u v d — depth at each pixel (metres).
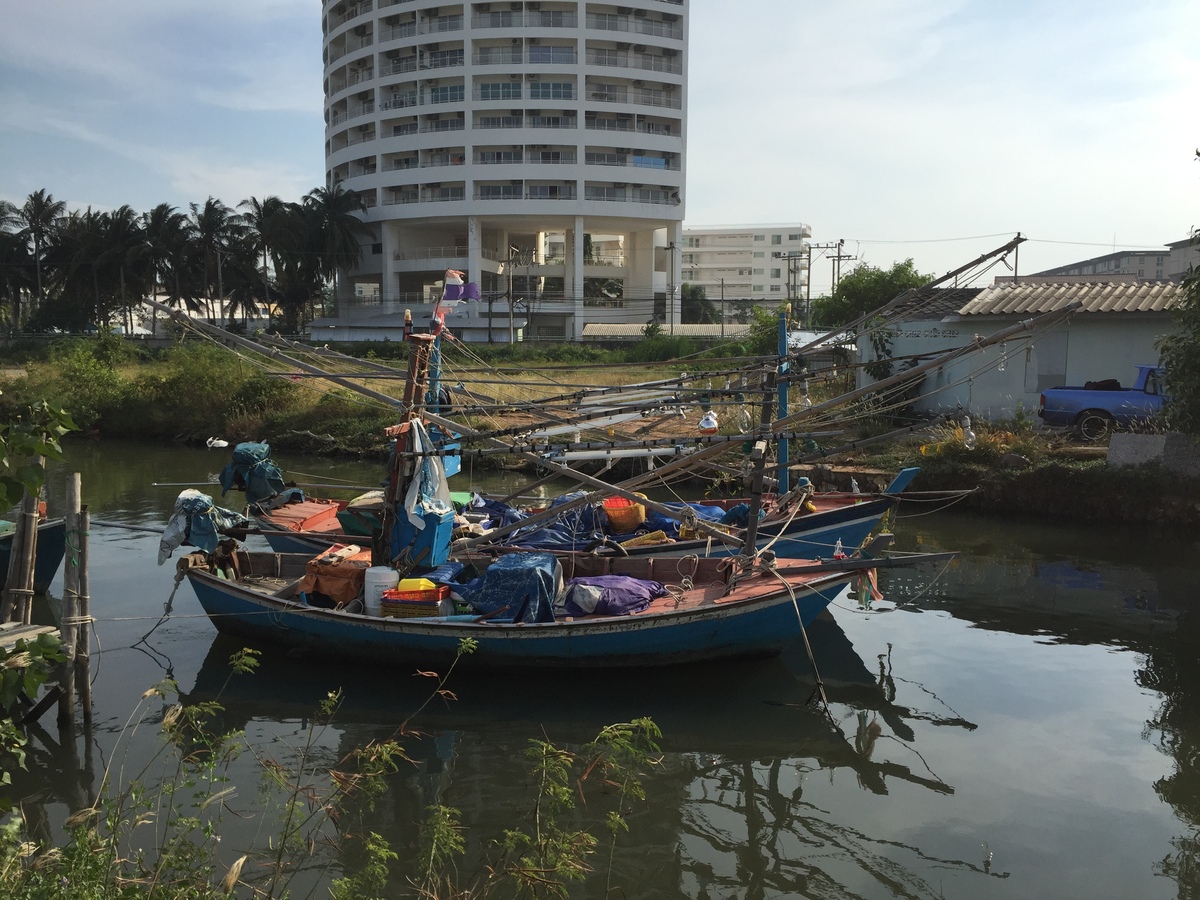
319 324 70.38
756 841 7.40
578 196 69.31
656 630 10.27
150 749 9.00
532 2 69.19
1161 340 16.05
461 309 68.94
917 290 12.75
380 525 12.63
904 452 21.38
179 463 28.47
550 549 13.11
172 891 5.21
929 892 6.70
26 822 7.54
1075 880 6.82
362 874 6.75
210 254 60.56
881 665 11.21
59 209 66.81
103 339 41.94
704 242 118.31
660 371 39.38
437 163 71.19
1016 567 15.35
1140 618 12.73
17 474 4.26
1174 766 8.52
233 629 11.68
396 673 11.02
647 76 70.44
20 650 4.47
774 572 11.09
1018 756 8.79
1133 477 17.66
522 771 8.62
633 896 6.70
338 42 78.69
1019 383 22.95
